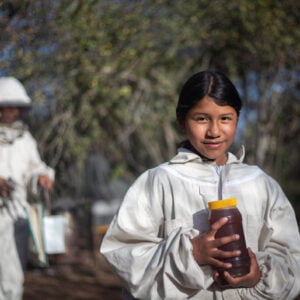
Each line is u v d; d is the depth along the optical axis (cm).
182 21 595
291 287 186
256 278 184
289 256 191
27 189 443
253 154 695
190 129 195
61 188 643
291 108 685
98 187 709
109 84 618
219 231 182
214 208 183
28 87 564
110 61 579
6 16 448
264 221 199
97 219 712
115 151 763
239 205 196
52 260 680
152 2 570
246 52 638
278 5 570
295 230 200
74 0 497
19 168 438
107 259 196
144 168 784
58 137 607
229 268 179
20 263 429
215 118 192
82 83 591
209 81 191
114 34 564
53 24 491
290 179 927
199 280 176
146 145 729
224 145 195
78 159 673
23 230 431
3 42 464
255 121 720
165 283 181
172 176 199
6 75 525
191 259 178
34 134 607
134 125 698
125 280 189
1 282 420
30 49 507
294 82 649
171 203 197
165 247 184
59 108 607
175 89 669
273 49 594
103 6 543
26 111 588
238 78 688
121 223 197
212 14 597
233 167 205
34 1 461
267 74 649
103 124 709
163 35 605
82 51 545
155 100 680
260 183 203
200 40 622
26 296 566
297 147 855
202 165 201
